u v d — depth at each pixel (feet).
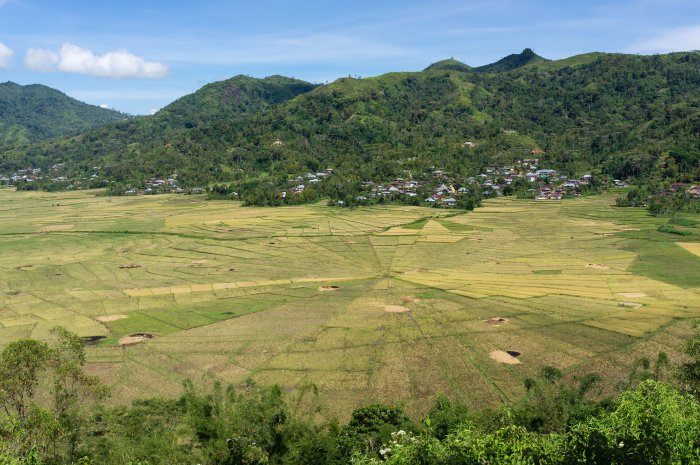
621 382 181.16
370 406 158.20
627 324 244.63
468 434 97.14
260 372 204.85
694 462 81.35
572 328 242.99
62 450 123.34
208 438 136.05
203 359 219.61
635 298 287.48
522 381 190.39
